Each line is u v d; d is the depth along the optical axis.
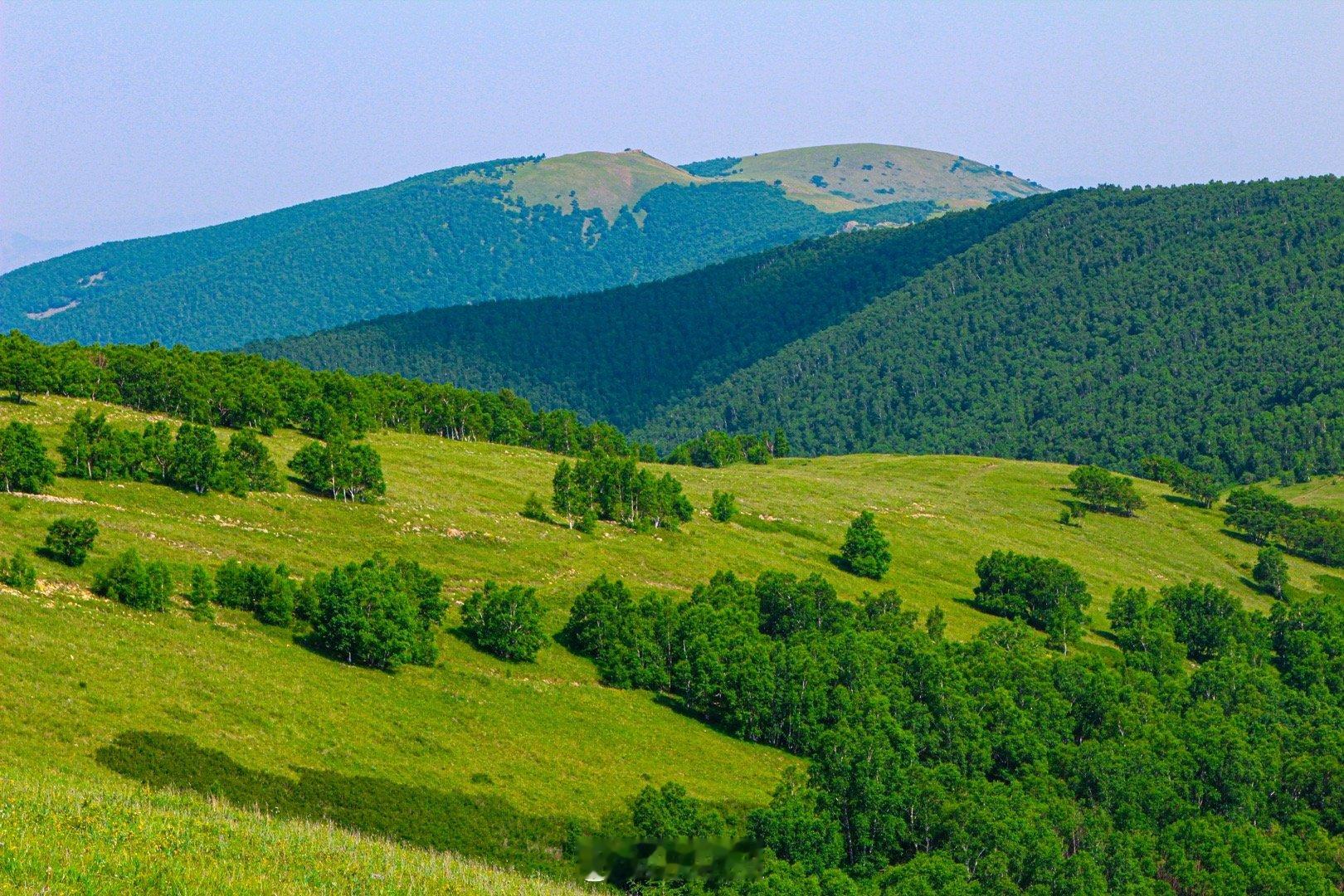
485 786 95.44
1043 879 98.81
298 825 59.53
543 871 83.38
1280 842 119.88
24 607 98.88
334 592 118.50
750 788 112.69
